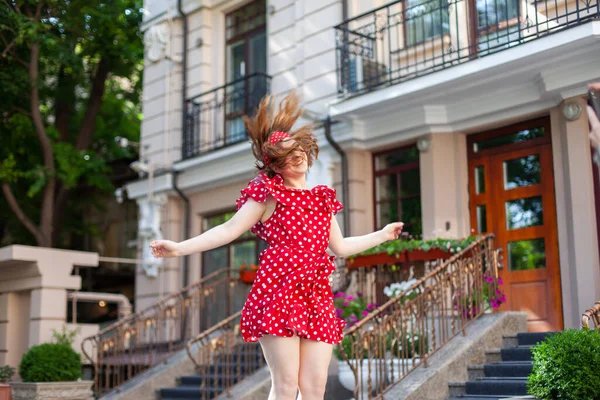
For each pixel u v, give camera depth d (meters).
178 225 12.62
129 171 16.59
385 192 9.80
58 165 13.62
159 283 12.42
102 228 17.36
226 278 10.92
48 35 11.42
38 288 10.10
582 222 7.65
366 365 7.32
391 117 9.36
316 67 10.49
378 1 9.97
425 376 6.49
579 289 7.60
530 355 6.64
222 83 12.59
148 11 13.63
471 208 9.03
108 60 14.49
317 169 10.13
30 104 12.50
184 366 10.02
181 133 12.77
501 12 8.74
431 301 7.02
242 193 2.77
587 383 5.15
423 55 8.68
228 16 12.79
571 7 7.99
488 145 9.02
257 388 8.13
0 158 13.46
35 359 8.62
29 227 12.47
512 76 8.02
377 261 8.38
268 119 2.91
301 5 10.97
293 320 2.59
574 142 7.77
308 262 2.66
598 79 7.43
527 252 8.47
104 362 10.03
